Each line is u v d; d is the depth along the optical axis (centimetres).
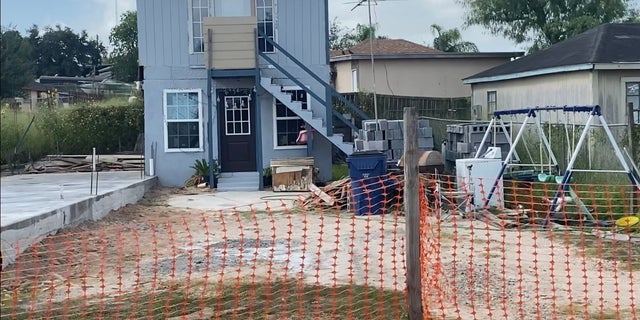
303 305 811
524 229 1320
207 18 2092
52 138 2727
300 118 2184
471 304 820
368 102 2567
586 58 1919
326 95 2089
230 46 2097
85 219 1376
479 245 1170
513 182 1416
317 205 1647
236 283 912
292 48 2195
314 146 2184
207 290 890
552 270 935
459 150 1873
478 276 952
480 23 3612
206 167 2144
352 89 3322
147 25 2183
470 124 1966
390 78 3222
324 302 822
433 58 3231
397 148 1952
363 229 1353
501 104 2420
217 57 2097
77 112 2784
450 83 3256
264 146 2192
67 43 7012
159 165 2186
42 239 1138
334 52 3619
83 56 7081
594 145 1617
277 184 2041
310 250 1153
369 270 1001
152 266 1044
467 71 3266
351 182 1569
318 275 947
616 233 1238
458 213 1436
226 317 769
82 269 1020
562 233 1264
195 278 961
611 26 2253
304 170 2042
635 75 1898
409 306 625
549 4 3509
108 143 2812
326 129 2089
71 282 953
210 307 812
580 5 3509
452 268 998
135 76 5353
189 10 2178
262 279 947
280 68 2070
